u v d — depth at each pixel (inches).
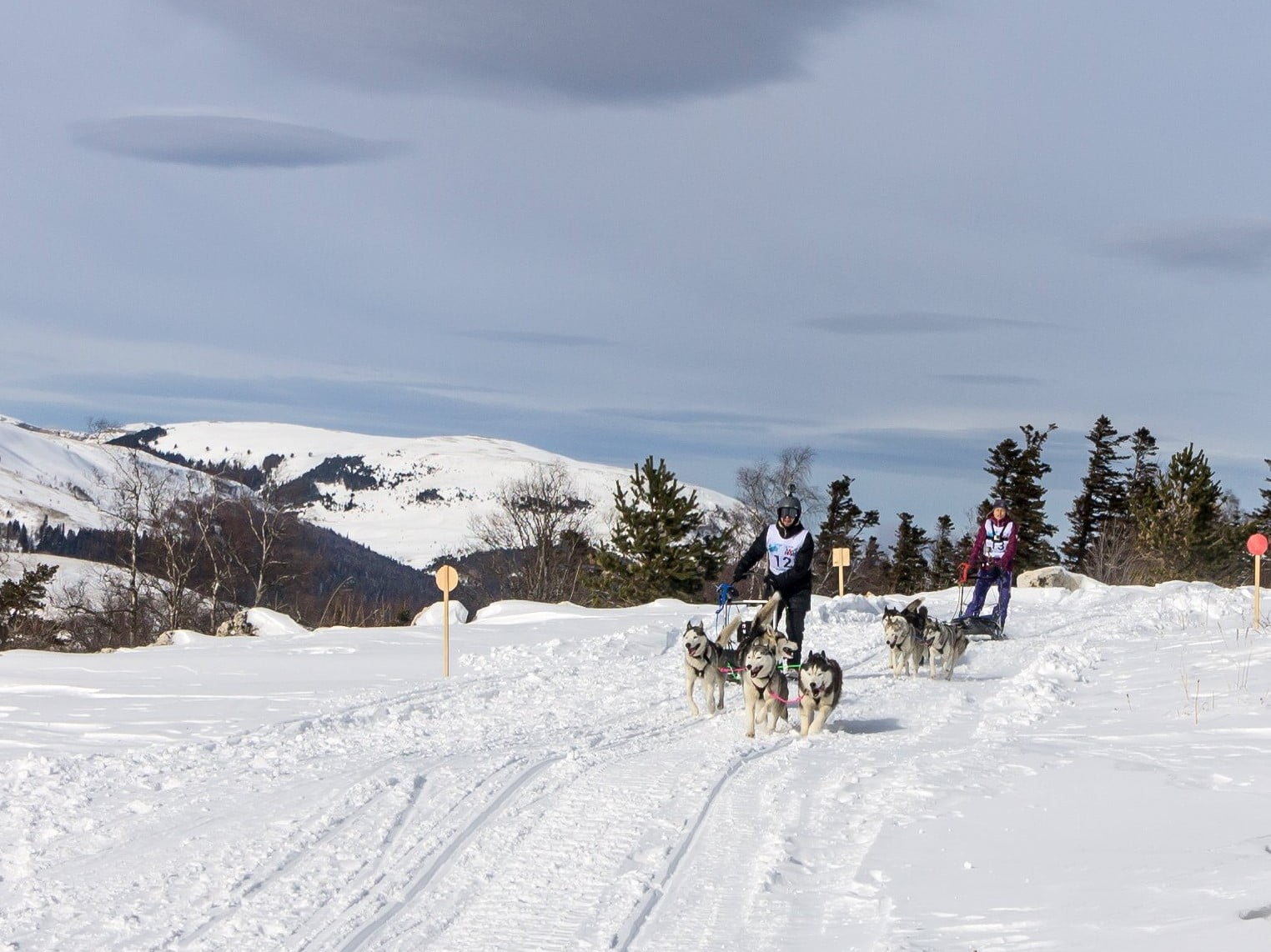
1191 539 2087.8
